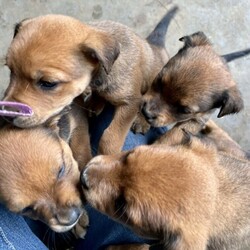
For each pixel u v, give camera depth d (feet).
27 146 0.97
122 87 1.28
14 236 0.97
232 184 1.02
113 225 1.24
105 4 1.84
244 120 1.79
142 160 0.95
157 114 1.26
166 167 0.93
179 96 1.23
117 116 1.32
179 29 1.85
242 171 1.06
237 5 1.90
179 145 1.02
